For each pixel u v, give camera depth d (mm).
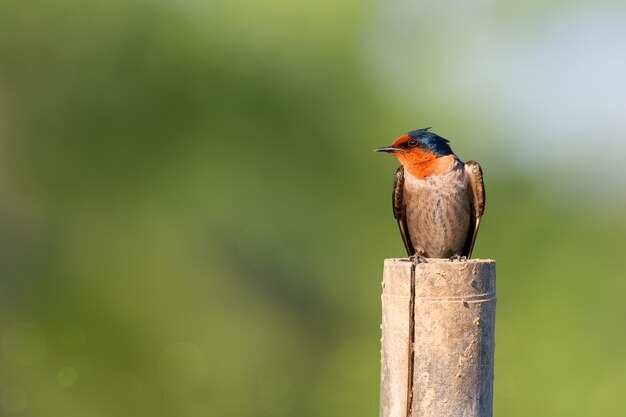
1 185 15180
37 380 15719
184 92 14766
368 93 15188
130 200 15359
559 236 16125
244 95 14727
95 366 15859
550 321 15961
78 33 14734
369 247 16391
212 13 14586
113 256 15711
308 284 16312
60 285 15750
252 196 15438
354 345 16828
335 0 14758
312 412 16781
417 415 4832
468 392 4816
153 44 14656
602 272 16016
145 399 15930
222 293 16000
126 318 15852
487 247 16219
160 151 15070
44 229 15609
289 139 15180
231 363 16188
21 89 14906
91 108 14898
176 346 15891
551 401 15781
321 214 15836
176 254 15734
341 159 15555
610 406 15461
